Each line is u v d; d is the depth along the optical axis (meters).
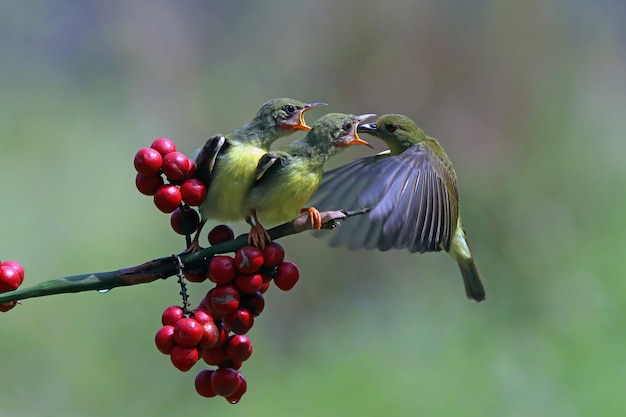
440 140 17.39
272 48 19.19
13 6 19.78
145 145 18.09
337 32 18.31
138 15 20.25
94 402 12.09
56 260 13.84
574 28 18.86
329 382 11.84
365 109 17.88
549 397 11.30
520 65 17.80
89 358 12.40
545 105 17.41
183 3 20.30
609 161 16.05
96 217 14.91
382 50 18.02
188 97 19.36
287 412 11.52
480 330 12.73
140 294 13.08
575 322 12.38
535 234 14.72
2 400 11.82
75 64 19.88
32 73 19.17
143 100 19.44
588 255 13.62
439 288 14.20
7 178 15.39
